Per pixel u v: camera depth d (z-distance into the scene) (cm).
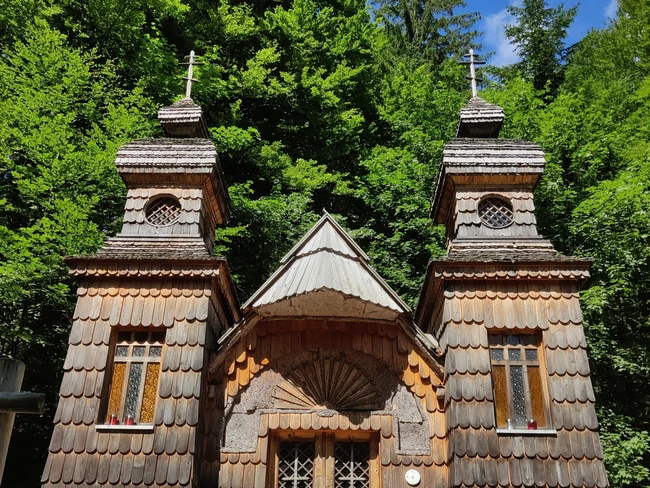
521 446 805
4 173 1441
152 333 891
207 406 891
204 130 1135
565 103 1911
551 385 832
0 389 463
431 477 855
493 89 2092
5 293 1195
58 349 1451
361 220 2097
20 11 1576
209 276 898
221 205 1102
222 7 2016
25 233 1295
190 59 1200
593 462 793
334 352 930
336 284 855
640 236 1517
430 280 938
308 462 895
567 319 871
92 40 1773
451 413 835
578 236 1645
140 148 1023
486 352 858
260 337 937
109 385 860
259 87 1983
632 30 2500
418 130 1984
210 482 847
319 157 2177
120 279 907
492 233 966
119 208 1449
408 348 930
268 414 891
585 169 1806
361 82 2345
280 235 1828
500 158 999
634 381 1602
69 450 804
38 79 1432
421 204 1825
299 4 2191
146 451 804
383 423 888
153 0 1781
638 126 1920
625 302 1677
